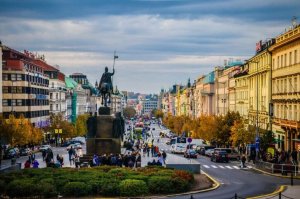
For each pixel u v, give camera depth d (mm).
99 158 61219
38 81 168750
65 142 147000
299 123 81812
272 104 103562
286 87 95312
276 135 100312
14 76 148375
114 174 48500
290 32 92688
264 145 90312
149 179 46406
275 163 68875
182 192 47156
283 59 98062
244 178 60688
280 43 97188
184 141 134000
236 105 150250
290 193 47531
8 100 147875
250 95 129875
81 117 195875
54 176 47781
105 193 44219
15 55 161125
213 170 71438
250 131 102000
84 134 192875
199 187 50062
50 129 157500
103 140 68000
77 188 43781
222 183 55000
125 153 72312
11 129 107938
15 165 64500
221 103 184000
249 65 133500
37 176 47750
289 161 76875
